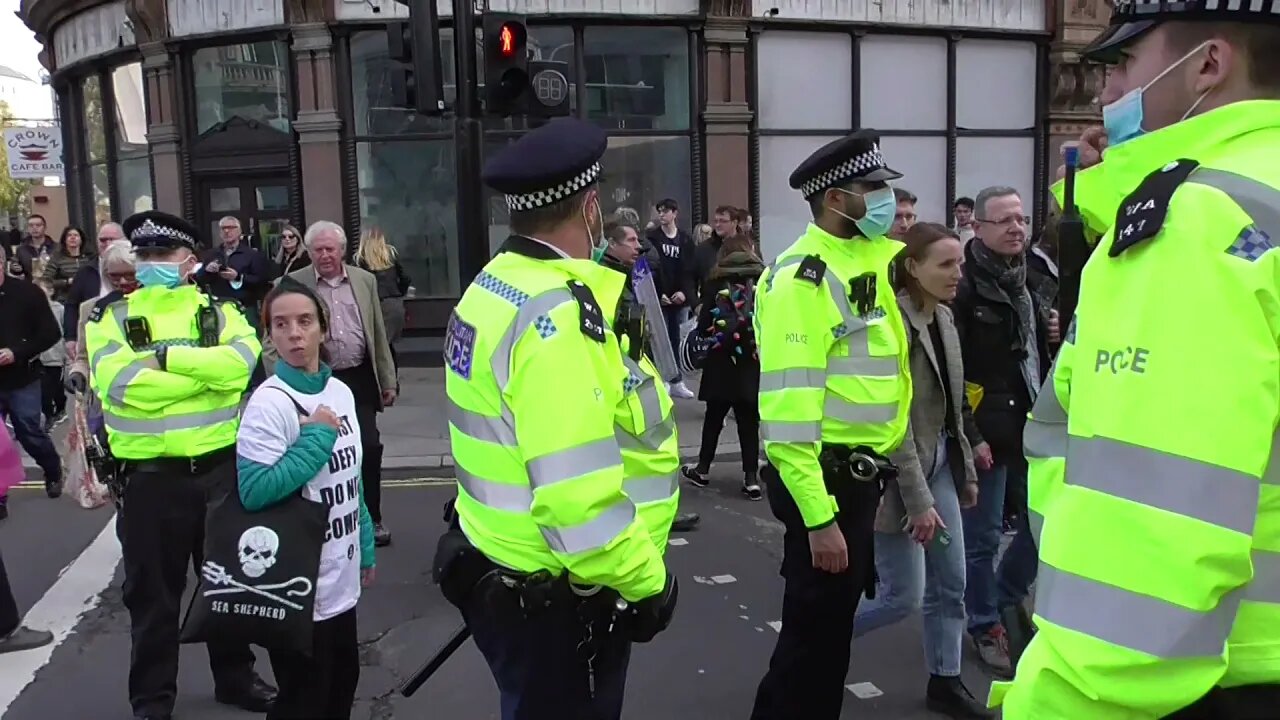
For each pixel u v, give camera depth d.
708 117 12.25
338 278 5.59
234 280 8.91
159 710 3.59
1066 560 1.22
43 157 13.83
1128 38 1.38
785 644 3.03
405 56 7.06
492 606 2.12
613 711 2.21
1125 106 1.40
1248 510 1.10
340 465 2.95
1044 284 4.30
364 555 3.11
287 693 2.88
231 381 3.60
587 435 1.94
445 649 2.55
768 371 2.84
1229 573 1.11
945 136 13.47
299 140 12.03
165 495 3.55
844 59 12.89
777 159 12.81
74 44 13.99
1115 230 1.27
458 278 12.27
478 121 6.85
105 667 4.24
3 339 6.73
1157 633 1.12
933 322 3.49
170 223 3.63
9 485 4.48
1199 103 1.32
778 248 12.91
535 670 2.09
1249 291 1.12
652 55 12.27
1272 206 1.17
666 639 4.42
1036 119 13.87
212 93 12.49
